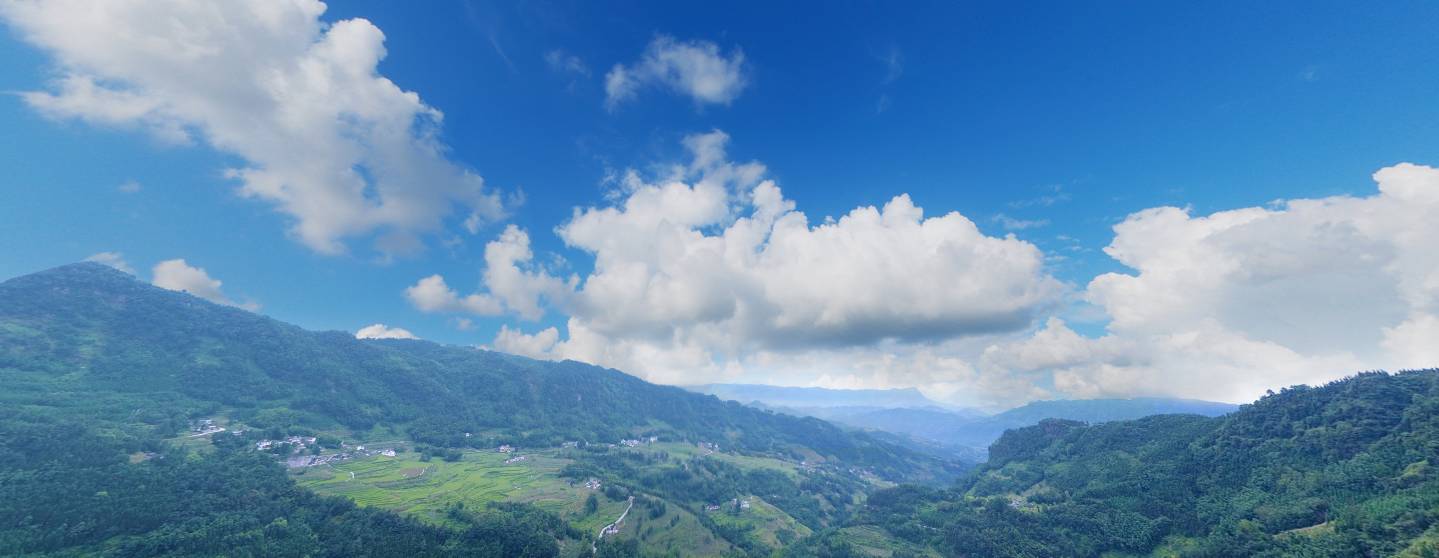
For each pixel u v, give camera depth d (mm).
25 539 126938
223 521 144625
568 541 178500
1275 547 131375
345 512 165375
